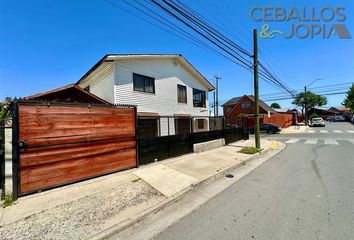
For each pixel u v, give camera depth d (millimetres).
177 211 4230
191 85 17547
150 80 13844
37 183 4949
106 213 4020
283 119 34000
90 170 5980
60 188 5258
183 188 5383
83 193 4980
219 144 12797
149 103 13531
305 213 3850
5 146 4828
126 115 7055
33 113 4930
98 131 6211
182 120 16312
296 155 10180
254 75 11844
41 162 5027
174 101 15547
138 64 12977
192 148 10398
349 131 22469
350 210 3910
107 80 12305
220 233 3307
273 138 18891
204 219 3812
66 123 5504
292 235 3148
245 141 15703
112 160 6562
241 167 7977
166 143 8836
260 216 3814
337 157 9125
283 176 6461
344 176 6191
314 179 5988
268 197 4730
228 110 48625
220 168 7371
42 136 5051
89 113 6023
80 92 9773
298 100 40375
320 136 18766
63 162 5418
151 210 4156
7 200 4469
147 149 7891
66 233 3379
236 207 4266
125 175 6422
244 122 17422
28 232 3406
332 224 3426
